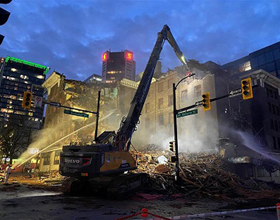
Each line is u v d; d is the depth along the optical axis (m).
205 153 25.02
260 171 27.16
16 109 110.31
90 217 7.24
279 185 22.97
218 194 13.91
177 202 11.36
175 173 15.83
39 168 41.16
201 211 9.08
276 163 28.34
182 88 35.44
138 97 19.69
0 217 6.78
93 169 10.84
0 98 109.12
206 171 18.03
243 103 32.72
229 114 31.00
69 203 9.66
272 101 34.53
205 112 30.33
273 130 32.38
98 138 14.46
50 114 46.06
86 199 11.01
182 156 23.91
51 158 36.75
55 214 7.49
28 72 120.50
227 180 16.94
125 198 11.70
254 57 47.53
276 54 43.81
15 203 9.21
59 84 43.66
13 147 42.09
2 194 11.82
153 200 11.73
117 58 174.50
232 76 39.12
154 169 18.44
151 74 22.53
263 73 33.31
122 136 15.80
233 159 24.27
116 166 12.36
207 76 31.81
